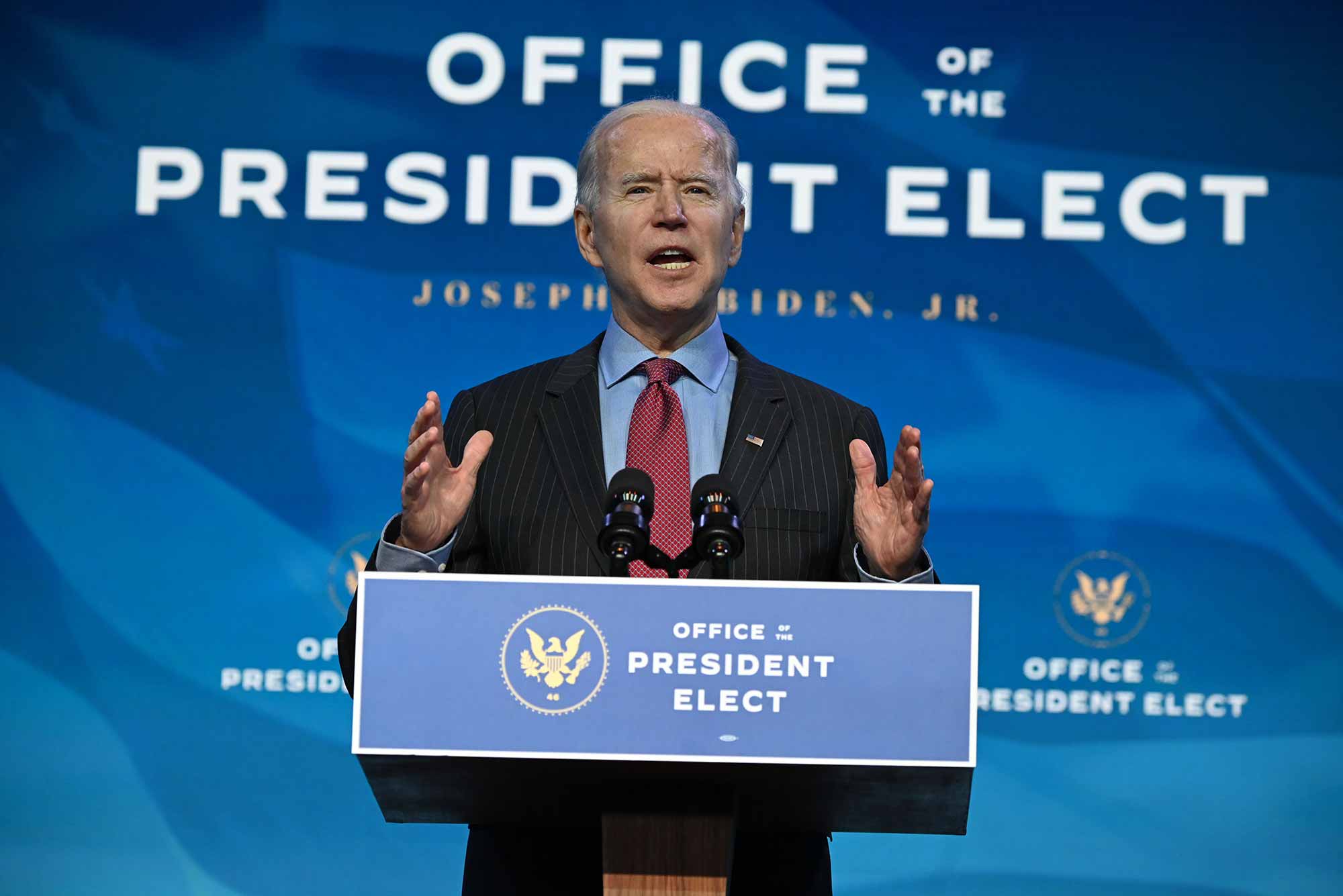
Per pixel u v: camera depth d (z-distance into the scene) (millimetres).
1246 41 9297
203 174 9219
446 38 9391
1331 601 8789
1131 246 9133
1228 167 9188
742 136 9289
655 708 3248
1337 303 9062
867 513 3947
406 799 3688
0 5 9305
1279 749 8672
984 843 8625
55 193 9164
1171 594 8812
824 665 3266
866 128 9297
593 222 4965
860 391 9055
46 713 8703
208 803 8664
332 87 9328
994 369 9047
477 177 9281
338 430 9008
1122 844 8609
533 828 4203
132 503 8906
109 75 9289
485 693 3254
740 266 9172
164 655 8781
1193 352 9031
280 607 8852
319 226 9195
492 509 4586
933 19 9383
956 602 3293
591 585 3293
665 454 4617
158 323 9070
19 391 8977
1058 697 8742
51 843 8594
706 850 3400
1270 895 8547
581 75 9383
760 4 9422
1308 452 8922
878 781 3348
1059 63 9312
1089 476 8938
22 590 8805
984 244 9172
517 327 9148
